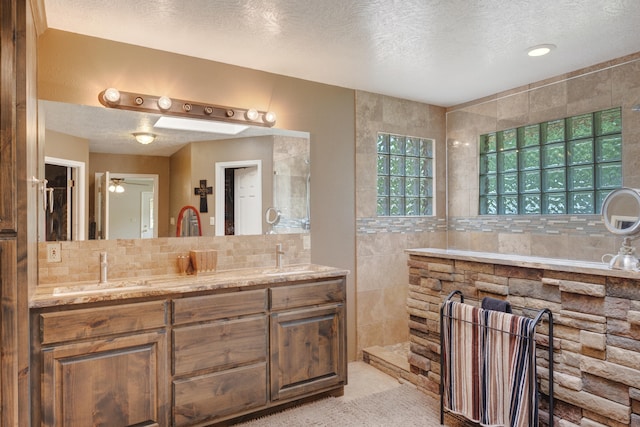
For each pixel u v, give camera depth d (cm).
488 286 246
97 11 223
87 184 253
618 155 278
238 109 303
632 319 182
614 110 280
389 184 398
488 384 220
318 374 275
